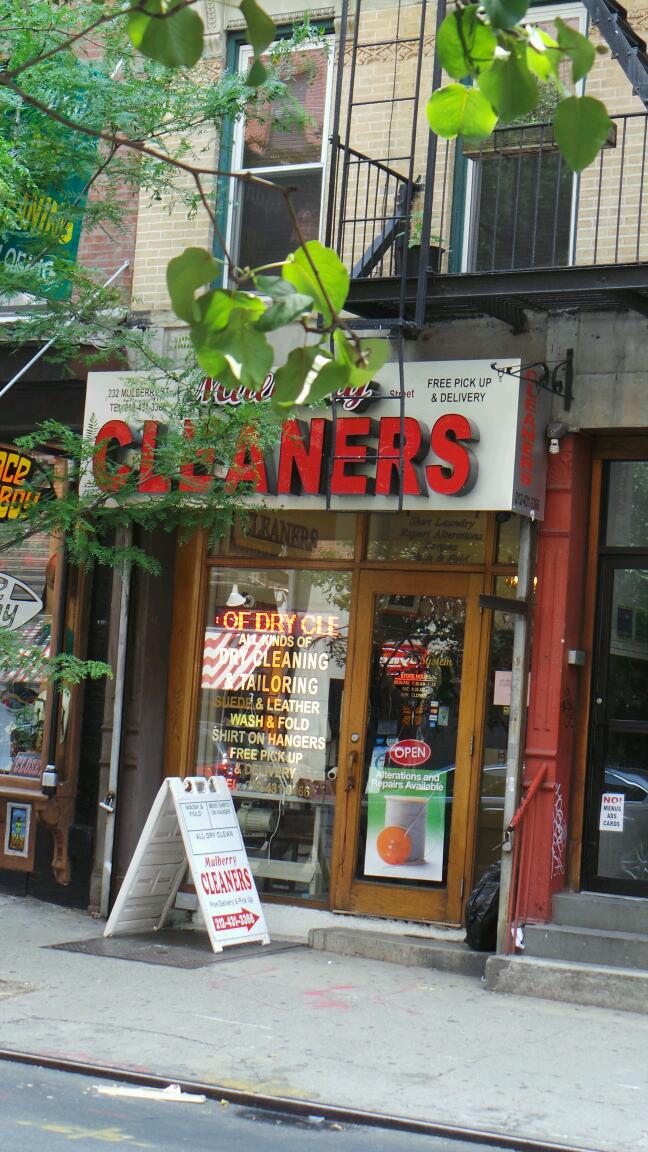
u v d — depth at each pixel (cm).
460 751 991
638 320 934
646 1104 652
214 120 992
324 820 1047
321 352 282
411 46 1057
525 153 1003
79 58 1041
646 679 959
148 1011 795
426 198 908
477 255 1021
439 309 969
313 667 1062
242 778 1082
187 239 1121
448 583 1009
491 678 991
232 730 1092
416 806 1005
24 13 891
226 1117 627
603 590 977
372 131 1066
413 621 1021
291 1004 822
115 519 938
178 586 1114
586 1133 609
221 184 1121
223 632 1102
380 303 941
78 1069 687
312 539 1066
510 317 958
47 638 1162
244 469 923
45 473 969
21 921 1058
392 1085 670
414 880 999
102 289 938
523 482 919
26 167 944
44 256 975
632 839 950
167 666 1112
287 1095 648
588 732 966
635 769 955
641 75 856
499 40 275
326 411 966
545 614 943
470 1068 701
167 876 1038
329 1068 694
